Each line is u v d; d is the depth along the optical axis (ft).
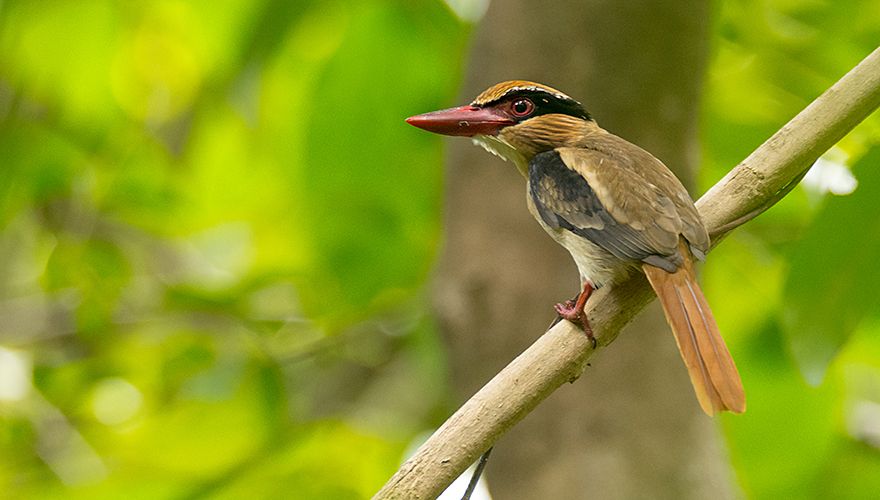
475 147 28.76
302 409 39.40
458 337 28.58
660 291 19.98
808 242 23.52
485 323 28.25
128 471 37.52
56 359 38.93
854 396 39.50
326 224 37.93
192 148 38.88
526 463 27.89
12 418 38.83
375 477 37.83
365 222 37.81
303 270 37.96
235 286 37.76
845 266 23.56
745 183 20.20
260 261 40.06
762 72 35.37
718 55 35.42
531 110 24.80
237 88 35.37
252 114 35.40
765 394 36.22
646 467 27.27
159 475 37.65
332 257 37.81
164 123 39.24
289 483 36.70
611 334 20.11
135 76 38.19
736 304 37.06
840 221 23.26
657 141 27.96
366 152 37.19
